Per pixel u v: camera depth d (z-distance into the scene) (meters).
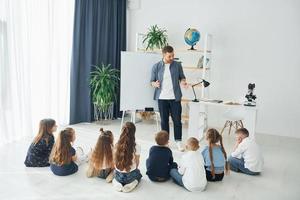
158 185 2.93
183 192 2.80
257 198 2.73
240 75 5.49
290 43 5.04
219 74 5.66
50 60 4.78
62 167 3.01
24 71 4.30
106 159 2.92
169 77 4.12
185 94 5.94
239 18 5.36
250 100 4.21
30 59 4.40
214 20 5.57
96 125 5.49
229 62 5.55
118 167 2.75
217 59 5.64
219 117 5.74
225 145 4.48
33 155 3.23
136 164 2.85
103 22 5.84
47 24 4.66
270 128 5.36
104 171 2.96
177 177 2.90
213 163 3.00
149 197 2.68
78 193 2.70
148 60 4.50
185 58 5.94
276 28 5.11
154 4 6.10
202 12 5.66
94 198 2.62
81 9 5.25
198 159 2.86
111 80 5.61
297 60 5.02
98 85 5.46
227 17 5.46
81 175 3.09
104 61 5.96
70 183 2.90
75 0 5.12
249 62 5.39
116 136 4.77
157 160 2.96
